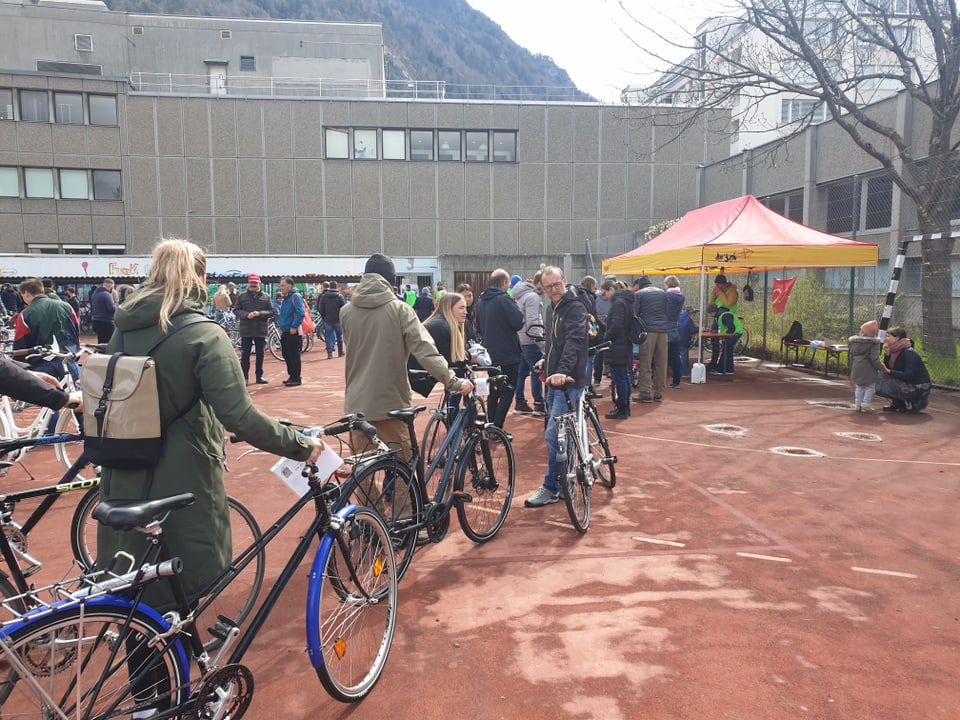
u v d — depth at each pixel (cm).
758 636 320
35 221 2773
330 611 282
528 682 284
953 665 295
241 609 344
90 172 2797
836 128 1806
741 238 1076
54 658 197
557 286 489
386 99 2922
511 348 695
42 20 3722
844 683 282
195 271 247
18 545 314
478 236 2997
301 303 1138
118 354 229
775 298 1377
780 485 560
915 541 438
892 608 348
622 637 320
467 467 430
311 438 263
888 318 1019
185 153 2836
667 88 1362
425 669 295
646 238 2186
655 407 916
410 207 2961
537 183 3000
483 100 2992
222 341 236
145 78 3869
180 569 213
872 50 1306
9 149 2736
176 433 231
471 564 405
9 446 319
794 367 1342
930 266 1072
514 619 338
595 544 435
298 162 2892
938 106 1163
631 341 823
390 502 365
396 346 398
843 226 1786
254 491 553
